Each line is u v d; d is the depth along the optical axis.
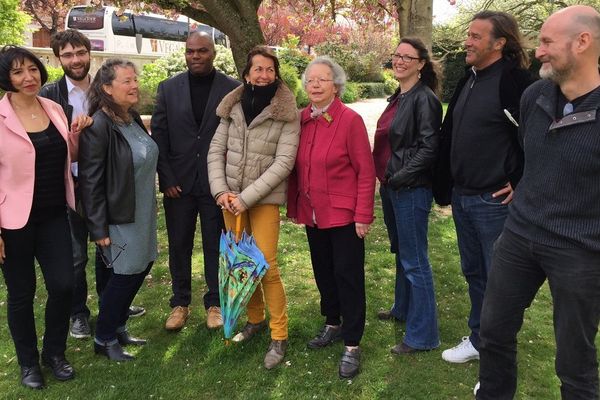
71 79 3.26
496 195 2.63
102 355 3.11
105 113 2.80
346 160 2.79
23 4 22.44
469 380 2.88
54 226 2.74
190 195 3.41
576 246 1.94
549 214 1.98
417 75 2.92
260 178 2.82
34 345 2.83
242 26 5.64
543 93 2.04
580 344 2.02
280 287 3.02
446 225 5.74
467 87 2.70
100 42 17.16
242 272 2.80
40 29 25.44
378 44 23.94
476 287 2.96
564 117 1.92
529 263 2.13
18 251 2.63
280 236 5.21
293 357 3.09
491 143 2.58
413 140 2.86
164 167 3.37
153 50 18.70
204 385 2.82
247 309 3.26
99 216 2.78
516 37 2.53
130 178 2.81
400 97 2.97
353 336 2.93
